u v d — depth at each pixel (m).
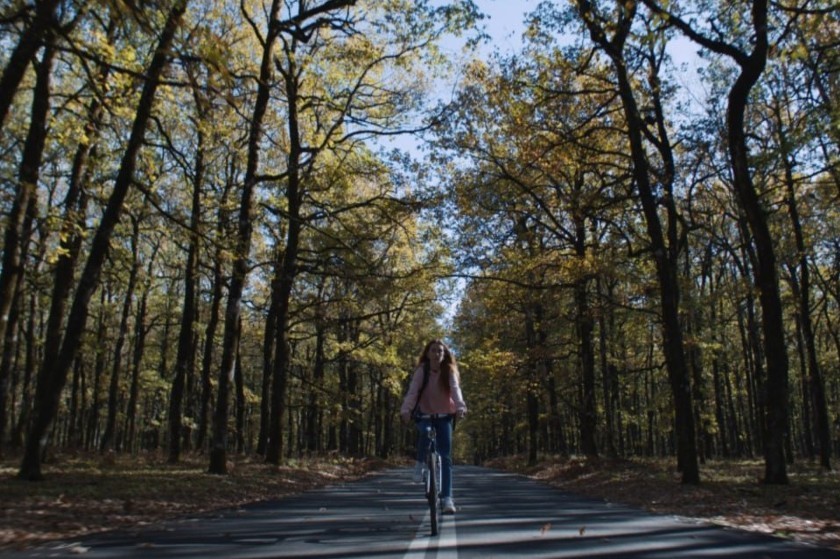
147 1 7.66
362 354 33.50
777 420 15.23
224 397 17.19
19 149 17.22
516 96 19.06
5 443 27.33
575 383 31.36
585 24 16.03
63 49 8.37
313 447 37.31
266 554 6.31
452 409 7.80
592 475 21.14
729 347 39.34
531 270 24.61
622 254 22.47
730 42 14.79
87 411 48.44
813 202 25.14
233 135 21.91
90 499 10.45
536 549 6.71
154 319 36.75
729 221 32.91
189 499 11.80
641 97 20.25
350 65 21.03
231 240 14.77
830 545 7.38
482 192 21.64
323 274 21.95
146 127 14.74
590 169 21.83
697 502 12.41
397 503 12.14
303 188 21.83
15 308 18.48
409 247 25.59
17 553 6.32
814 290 37.19
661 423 33.62
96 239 13.07
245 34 20.34
